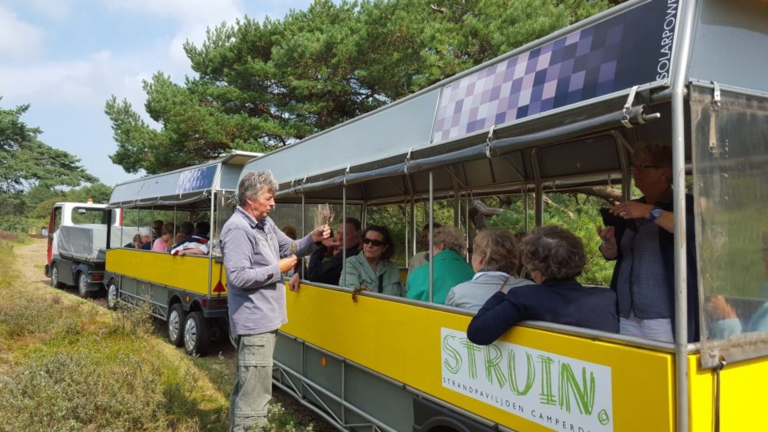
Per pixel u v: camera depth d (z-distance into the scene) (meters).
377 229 4.41
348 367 3.99
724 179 1.93
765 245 2.05
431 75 11.12
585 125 2.10
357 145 3.95
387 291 4.38
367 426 3.70
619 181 4.45
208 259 6.83
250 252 3.46
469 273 3.54
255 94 14.19
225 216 7.12
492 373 2.56
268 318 3.50
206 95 15.15
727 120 1.95
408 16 11.78
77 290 13.43
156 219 10.15
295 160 4.97
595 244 5.68
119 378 4.80
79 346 6.67
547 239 2.44
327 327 4.27
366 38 12.49
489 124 2.70
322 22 14.65
